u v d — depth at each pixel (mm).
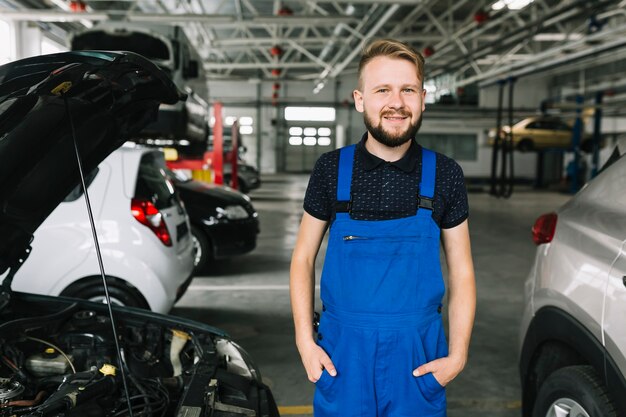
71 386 1704
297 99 30078
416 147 1633
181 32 9477
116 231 3496
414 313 1550
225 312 4941
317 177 1652
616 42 10922
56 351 2020
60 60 1516
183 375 1978
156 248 3590
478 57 14398
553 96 30266
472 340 4238
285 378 3477
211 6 16297
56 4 11953
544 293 2320
